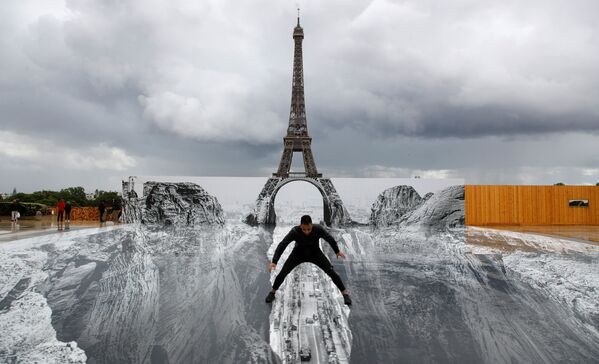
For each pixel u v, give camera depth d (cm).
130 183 2384
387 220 2420
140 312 633
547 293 760
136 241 1520
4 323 570
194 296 739
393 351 477
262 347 489
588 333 540
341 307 668
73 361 439
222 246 1483
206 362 442
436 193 2428
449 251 1336
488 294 755
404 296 741
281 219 2434
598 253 1244
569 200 2445
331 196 2453
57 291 756
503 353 470
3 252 1138
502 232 1972
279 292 775
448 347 491
